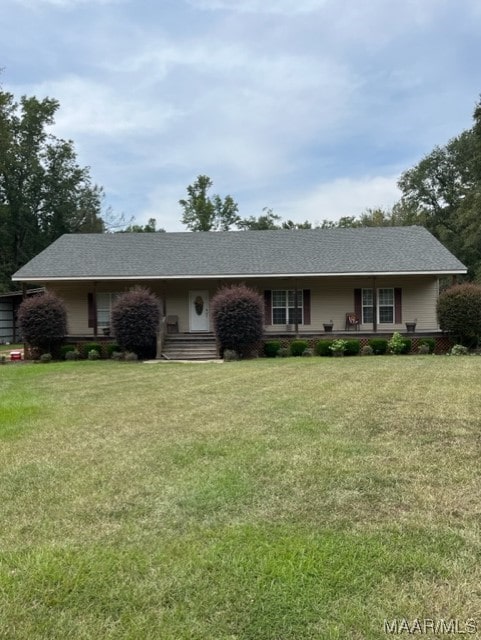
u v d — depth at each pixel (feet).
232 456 15.10
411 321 61.57
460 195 124.67
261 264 59.31
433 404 22.67
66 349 54.60
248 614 7.50
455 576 8.45
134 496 12.14
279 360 48.06
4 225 110.01
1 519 10.98
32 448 16.65
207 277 57.57
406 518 10.75
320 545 9.50
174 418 20.68
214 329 52.54
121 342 51.90
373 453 15.30
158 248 64.64
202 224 144.15
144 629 7.18
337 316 61.98
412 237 64.44
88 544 9.70
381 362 43.32
